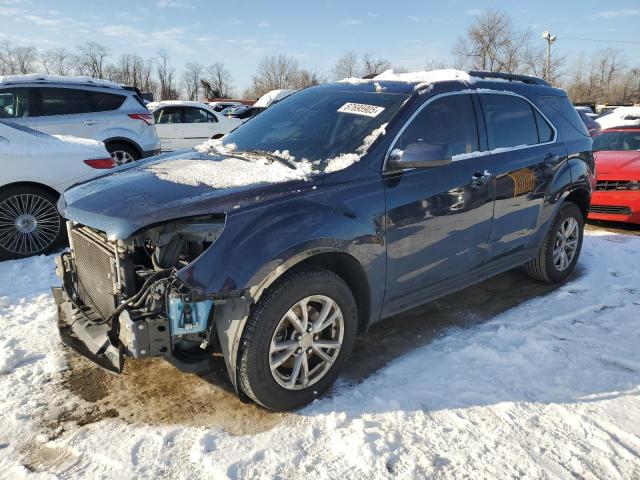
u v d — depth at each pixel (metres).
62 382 3.13
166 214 2.56
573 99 64.94
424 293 3.58
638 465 2.49
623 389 3.11
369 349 3.62
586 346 3.64
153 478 2.36
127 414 2.84
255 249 2.58
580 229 5.03
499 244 4.07
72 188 3.31
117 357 2.56
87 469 2.42
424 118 3.51
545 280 4.84
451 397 3.01
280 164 3.24
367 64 51.59
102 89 9.00
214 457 2.49
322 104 3.86
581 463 2.50
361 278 3.09
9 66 59.22
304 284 2.74
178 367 2.61
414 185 3.30
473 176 3.68
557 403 2.97
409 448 2.57
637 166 7.08
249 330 2.62
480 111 3.93
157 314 2.51
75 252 3.24
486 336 3.80
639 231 7.14
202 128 14.47
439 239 3.49
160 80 67.06
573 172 4.68
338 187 3.00
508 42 53.06
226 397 3.01
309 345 2.87
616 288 4.78
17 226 5.34
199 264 2.47
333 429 2.71
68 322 3.17
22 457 2.49
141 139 9.34
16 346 3.49
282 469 2.42
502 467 2.46
